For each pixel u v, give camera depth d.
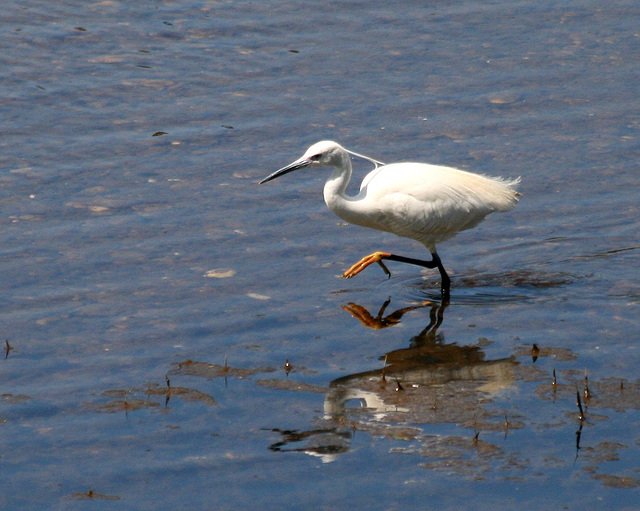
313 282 13.76
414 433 10.02
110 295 13.25
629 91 19.59
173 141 18.02
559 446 9.70
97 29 22.47
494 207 13.99
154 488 9.16
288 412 10.49
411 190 13.62
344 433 10.05
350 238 15.10
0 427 10.20
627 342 11.89
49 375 11.30
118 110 19.16
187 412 10.51
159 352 11.82
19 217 15.39
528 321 12.62
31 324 12.47
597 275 13.88
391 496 8.98
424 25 22.70
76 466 9.53
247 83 20.27
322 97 19.67
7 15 23.00
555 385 10.91
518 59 21.03
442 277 13.66
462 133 18.23
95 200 15.97
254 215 15.65
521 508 8.76
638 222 15.27
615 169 16.84
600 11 23.17
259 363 11.58
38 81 20.16
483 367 11.42
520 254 14.66
